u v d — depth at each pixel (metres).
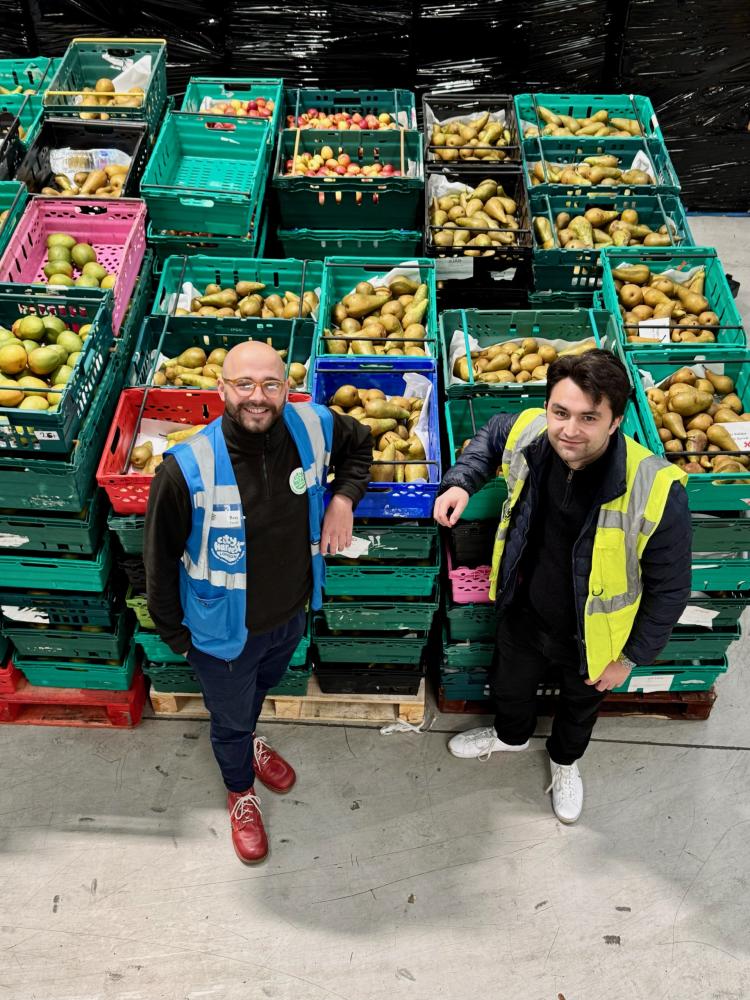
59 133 4.55
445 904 3.33
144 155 4.61
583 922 3.29
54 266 3.92
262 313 3.98
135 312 3.85
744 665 4.16
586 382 2.26
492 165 4.93
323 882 3.38
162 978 3.12
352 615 3.52
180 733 3.85
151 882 3.37
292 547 2.65
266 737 3.84
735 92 5.96
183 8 5.54
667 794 3.68
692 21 5.61
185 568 2.60
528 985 3.13
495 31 5.62
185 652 2.78
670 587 2.63
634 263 4.15
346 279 4.15
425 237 4.43
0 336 3.36
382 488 3.10
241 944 3.21
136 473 3.26
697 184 6.48
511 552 2.86
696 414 3.54
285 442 2.51
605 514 2.56
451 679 3.75
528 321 3.96
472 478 2.88
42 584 3.38
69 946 3.20
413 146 5.05
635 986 3.13
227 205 4.08
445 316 3.91
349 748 3.81
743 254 6.32
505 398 3.63
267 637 2.84
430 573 3.38
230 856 3.45
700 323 3.94
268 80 5.30
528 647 3.13
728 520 3.18
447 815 3.59
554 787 3.60
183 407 3.44
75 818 3.55
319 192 4.50
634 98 5.27
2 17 5.61
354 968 3.16
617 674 2.94
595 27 5.63
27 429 2.92
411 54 5.75
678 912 3.32
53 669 3.69
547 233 4.46
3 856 3.43
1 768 3.71
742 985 3.14
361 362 3.58
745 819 3.61
